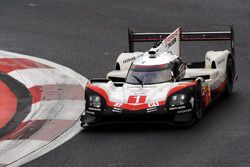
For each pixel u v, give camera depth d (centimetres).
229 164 3478
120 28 7669
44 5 8712
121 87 4500
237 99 4925
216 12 8244
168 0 8894
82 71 6094
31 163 3744
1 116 4788
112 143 4000
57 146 4038
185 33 5303
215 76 4784
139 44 7169
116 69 5141
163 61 4553
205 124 4281
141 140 4012
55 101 5116
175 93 4181
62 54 6712
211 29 7494
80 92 5362
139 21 7925
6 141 4216
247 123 4262
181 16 8094
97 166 3588
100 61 6438
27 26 7831
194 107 4231
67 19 8081
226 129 4150
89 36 7381
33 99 5194
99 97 4275
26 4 8769
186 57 6531
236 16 8044
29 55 6681
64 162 3709
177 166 3491
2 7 8625
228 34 5247
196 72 4772
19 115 4797
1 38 7381
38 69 6119
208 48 6875
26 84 5616
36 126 4509
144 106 4159
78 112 4797
